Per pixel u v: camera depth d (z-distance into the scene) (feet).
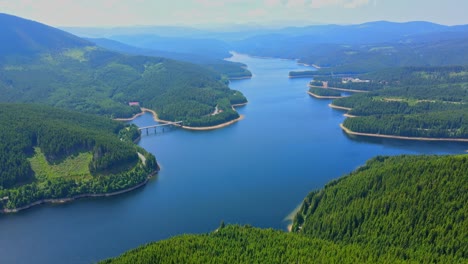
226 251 541.75
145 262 515.50
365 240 612.29
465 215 590.96
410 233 599.16
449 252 556.51
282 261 512.22
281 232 621.31
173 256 522.47
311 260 509.35
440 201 628.28
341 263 496.23
